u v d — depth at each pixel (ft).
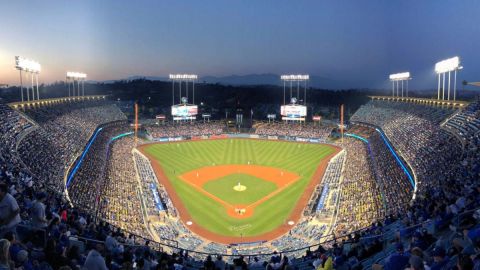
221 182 223.92
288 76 422.41
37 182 108.27
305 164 270.87
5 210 41.39
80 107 332.80
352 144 331.36
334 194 186.60
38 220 48.75
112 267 49.03
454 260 38.42
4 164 110.73
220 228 154.81
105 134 321.93
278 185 217.56
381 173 197.06
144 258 58.85
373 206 151.64
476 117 192.85
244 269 66.95
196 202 187.21
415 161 183.83
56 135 216.33
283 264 62.28
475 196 73.67
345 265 58.90
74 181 170.40
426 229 63.87
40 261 40.06
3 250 29.35
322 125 409.08
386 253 62.54
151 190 192.65
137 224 143.74
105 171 211.82
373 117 360.89
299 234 145.38
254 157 298.76
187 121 439.63
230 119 476.54
